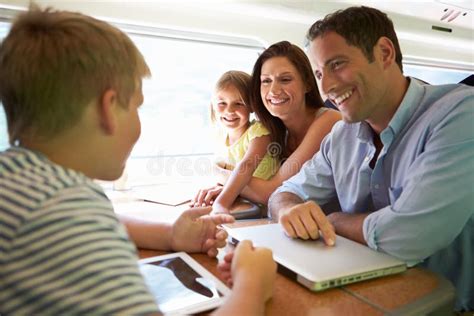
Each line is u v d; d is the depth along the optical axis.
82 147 0.53
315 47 1.00
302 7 1.77
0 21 1.24
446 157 0.82
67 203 0.43
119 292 0.39
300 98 1.55
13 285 0.39
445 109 0.89
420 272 0.73
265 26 1.81
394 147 0.99
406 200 0.81
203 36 1.70
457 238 1.01
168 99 1.73
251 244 0.63
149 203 1.41
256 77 1.61
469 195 0.80
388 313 0.57
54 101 0.50
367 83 0.96
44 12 0.55
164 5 1.53
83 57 0.50
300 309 0.58
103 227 0.44
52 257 0.39
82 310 0.38
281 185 1.37
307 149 1.46
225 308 0.48
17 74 0.50
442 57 2.79
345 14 0.96
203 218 0.84
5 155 0.49
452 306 0.64
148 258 0.77
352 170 1.13
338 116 1.50
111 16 1.43
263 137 1.60
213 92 1.76
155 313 0.41
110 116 0.54
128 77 0.56
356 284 0.67
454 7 2.28
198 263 0.75
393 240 0.77
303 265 0.69
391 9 2.11
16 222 0.40
